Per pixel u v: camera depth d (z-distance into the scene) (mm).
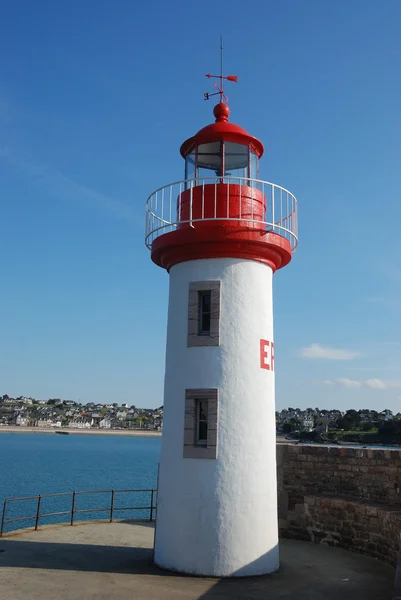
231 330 10289
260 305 10664
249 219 10398
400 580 6867
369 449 13148
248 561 9586
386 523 11375
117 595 8242
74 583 8836
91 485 45500
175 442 10195
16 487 42750
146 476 55562
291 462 14484
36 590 8391
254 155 11531
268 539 9977
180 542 9711
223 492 9680
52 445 136000
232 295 10438
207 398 10070
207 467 9797
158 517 10266
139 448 135375
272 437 10484
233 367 10148
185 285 10750
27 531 13031
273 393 10781
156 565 10062
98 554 10945
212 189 10672
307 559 11445
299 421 153375
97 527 13828
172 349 10719
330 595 8773
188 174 11578
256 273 10711
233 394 10039
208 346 10258
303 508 13945
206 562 9492
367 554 11914
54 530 13281
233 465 9781
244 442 9930
